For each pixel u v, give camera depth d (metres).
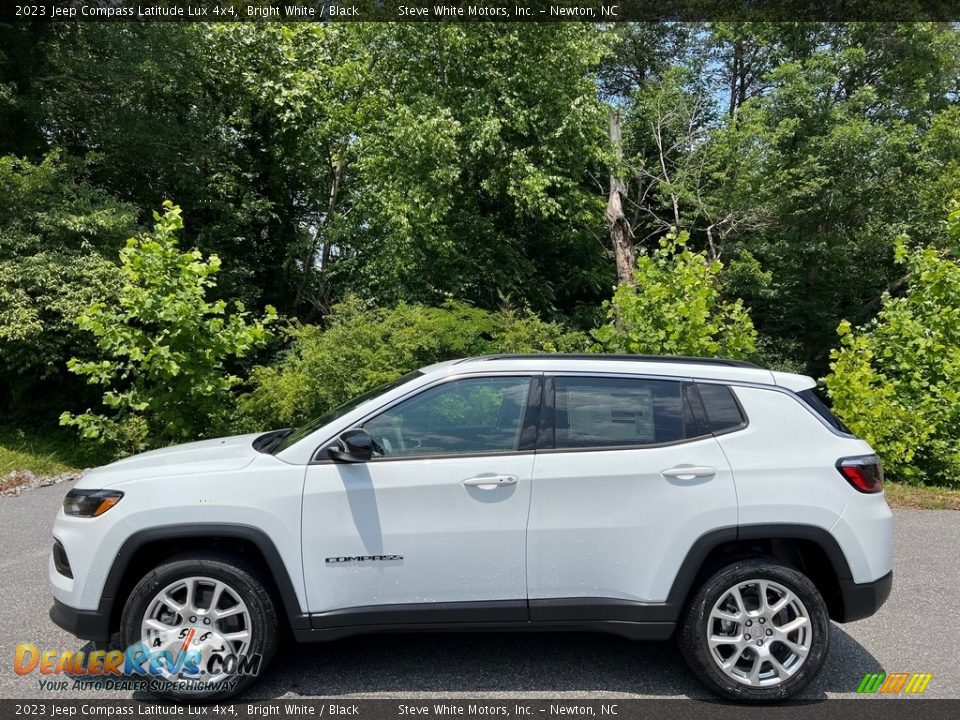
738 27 20.92
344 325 11.31
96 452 11.14
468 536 3.62
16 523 6.95
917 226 17.44
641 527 3.64
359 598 3.62
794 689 3.58
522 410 3.81
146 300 8.77
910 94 19.39
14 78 13.81
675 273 9.90
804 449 3.78
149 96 15.82
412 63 16.22
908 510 7.79
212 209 17.27
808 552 3.89
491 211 16.80
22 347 11.11
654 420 3.81
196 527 3.56
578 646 4.30
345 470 3.65
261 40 18.03
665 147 21.64
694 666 3.64
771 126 18.23
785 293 19.86
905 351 10.62
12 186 11.76
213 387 9.30
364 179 17.09
